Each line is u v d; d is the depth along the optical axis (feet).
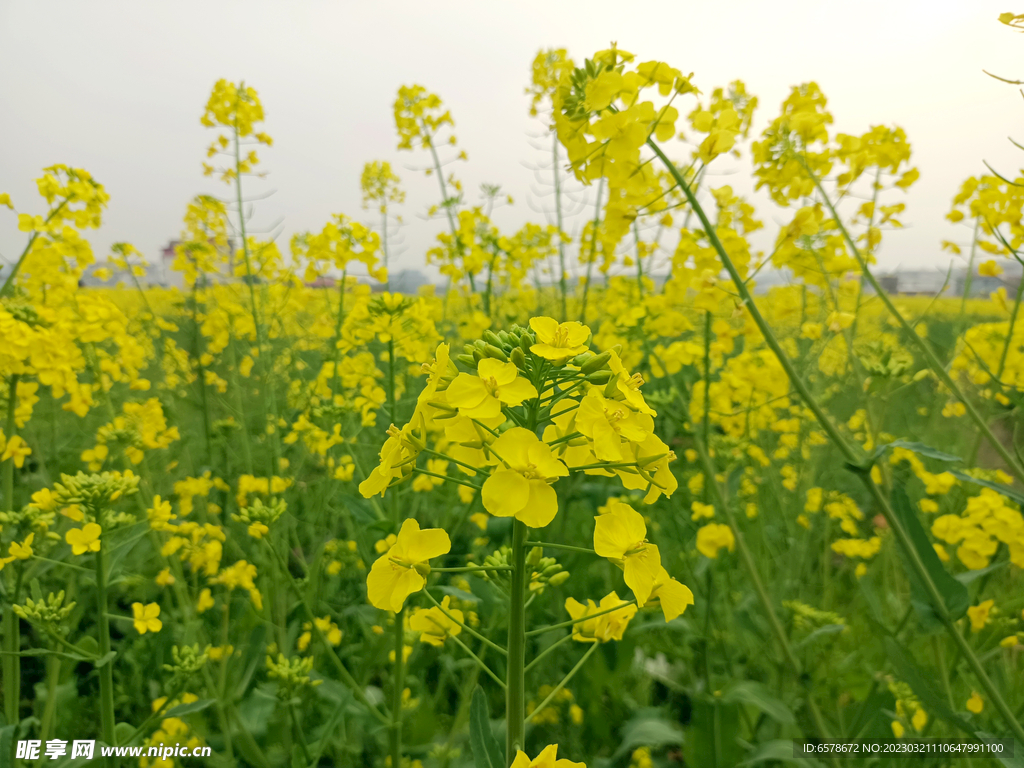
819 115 9.12
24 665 12.61
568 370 4.94
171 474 18.35
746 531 15.12
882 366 9.30
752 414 14.88
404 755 11.05
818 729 9.21
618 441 4.46
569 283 25.29
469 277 21.66
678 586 4.84
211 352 21.97
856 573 13.47
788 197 9.37
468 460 5.23
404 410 14.10
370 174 25.43
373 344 13.14
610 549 4.53
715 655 12.42
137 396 22.76
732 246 10.71
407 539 4.73
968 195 11.46
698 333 15.69
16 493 15.70
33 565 9.52
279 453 15.69
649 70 7.33
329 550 14.03
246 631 12.96
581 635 5.84
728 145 7.56
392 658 11.14
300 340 25.31
